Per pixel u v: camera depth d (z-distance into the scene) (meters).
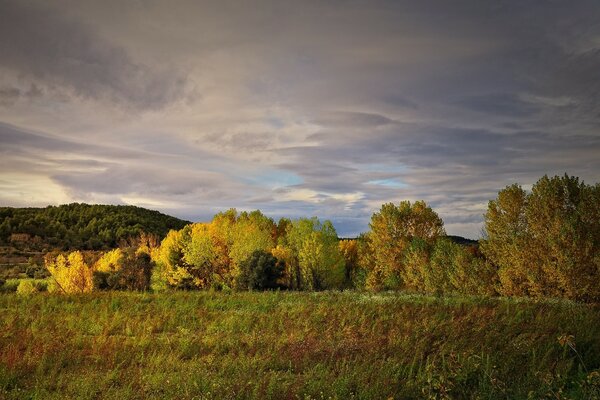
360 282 43.56
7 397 8.36
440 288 32.81
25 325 15.52
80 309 19.19
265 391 8.37
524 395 8.05
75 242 139.88
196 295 24.56
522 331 13.45
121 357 11.41
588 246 22.34
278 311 19.31
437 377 8.70
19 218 152.75
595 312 16.27
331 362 10.54
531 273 24.78
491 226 28.88
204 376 9.33
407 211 40.62
